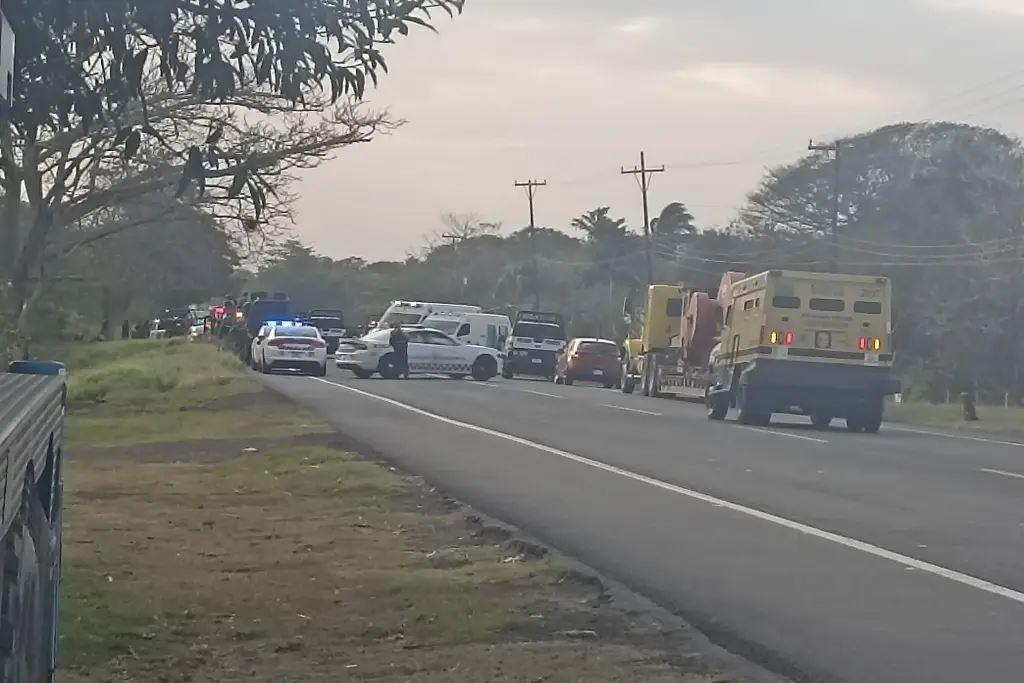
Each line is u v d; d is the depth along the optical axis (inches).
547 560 495.8
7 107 208.5
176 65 278.4
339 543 532.4
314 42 280.4
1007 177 2977.4
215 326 3048.7
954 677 343.9
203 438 978.1
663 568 497.0
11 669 177.9
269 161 880.9
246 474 749.3
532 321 2608.3
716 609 425.7
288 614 406.9
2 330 853.2
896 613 421.1
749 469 843.4
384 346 2073.1
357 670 346.9
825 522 613.9
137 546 516.1
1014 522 620.7
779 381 1278.3
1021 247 2468.0
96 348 2150.6
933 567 500.1
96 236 1023.0
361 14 286.5
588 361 2252.7
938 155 3090.6
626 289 4315.9
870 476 814.5
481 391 1765.5
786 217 3329.2
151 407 1273.4
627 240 4480.8
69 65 279.6
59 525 262.2
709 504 673.0
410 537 551.2
